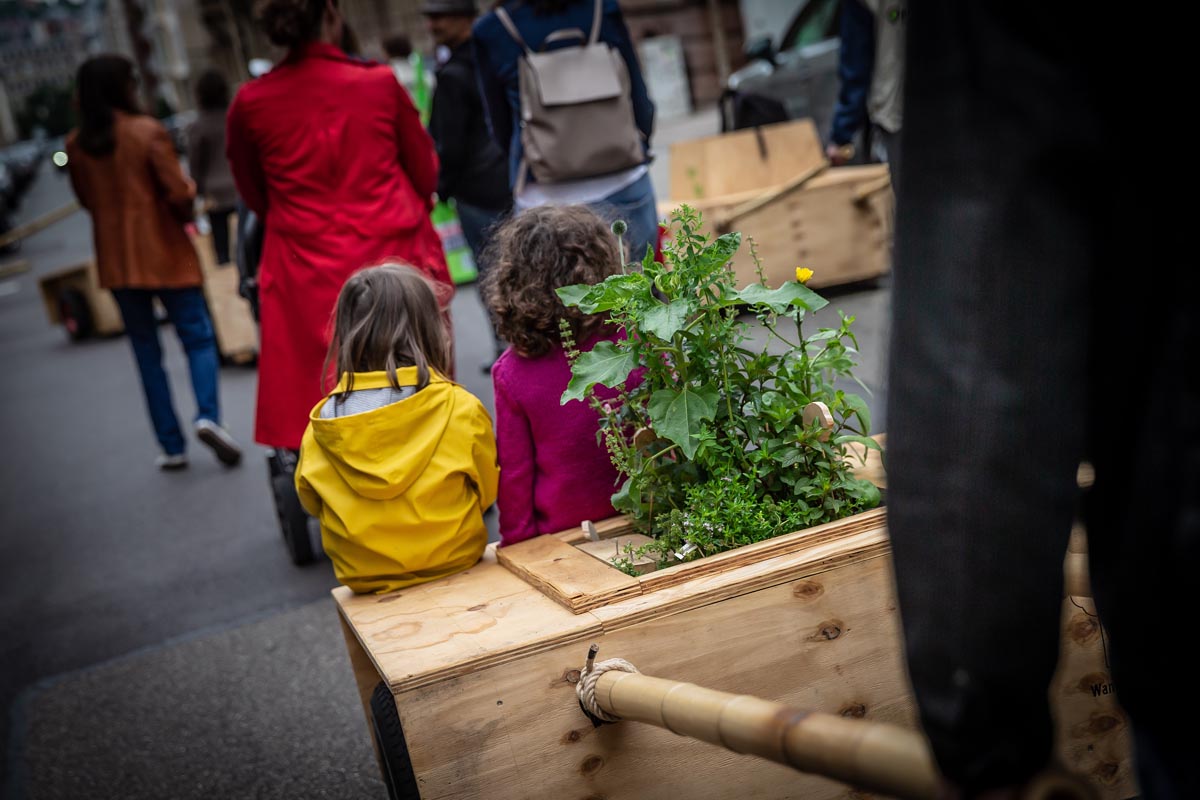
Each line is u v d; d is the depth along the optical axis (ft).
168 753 10.88
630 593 6.47
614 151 14.21
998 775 2.69
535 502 8.18
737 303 7.32
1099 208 2.76
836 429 7.38
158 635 13.88
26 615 15.51
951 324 2.77
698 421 7.04
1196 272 2.62
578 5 14.52
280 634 13.26
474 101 18.10
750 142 24.95
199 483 20.72
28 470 24.32
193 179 28.94
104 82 19.40
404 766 6.75
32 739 11.71
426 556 7.86
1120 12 2.61
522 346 8.01
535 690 6.11
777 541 6.75
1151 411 2.71
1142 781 2.91
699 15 87.45
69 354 38.99
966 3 2.76
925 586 2.77
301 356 13.03
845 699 6.73
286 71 12.84
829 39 37.32
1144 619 2.74
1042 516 2.71
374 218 12.85
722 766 6.45
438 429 8.05
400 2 94.22
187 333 20.74
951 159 2.78
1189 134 2.60
